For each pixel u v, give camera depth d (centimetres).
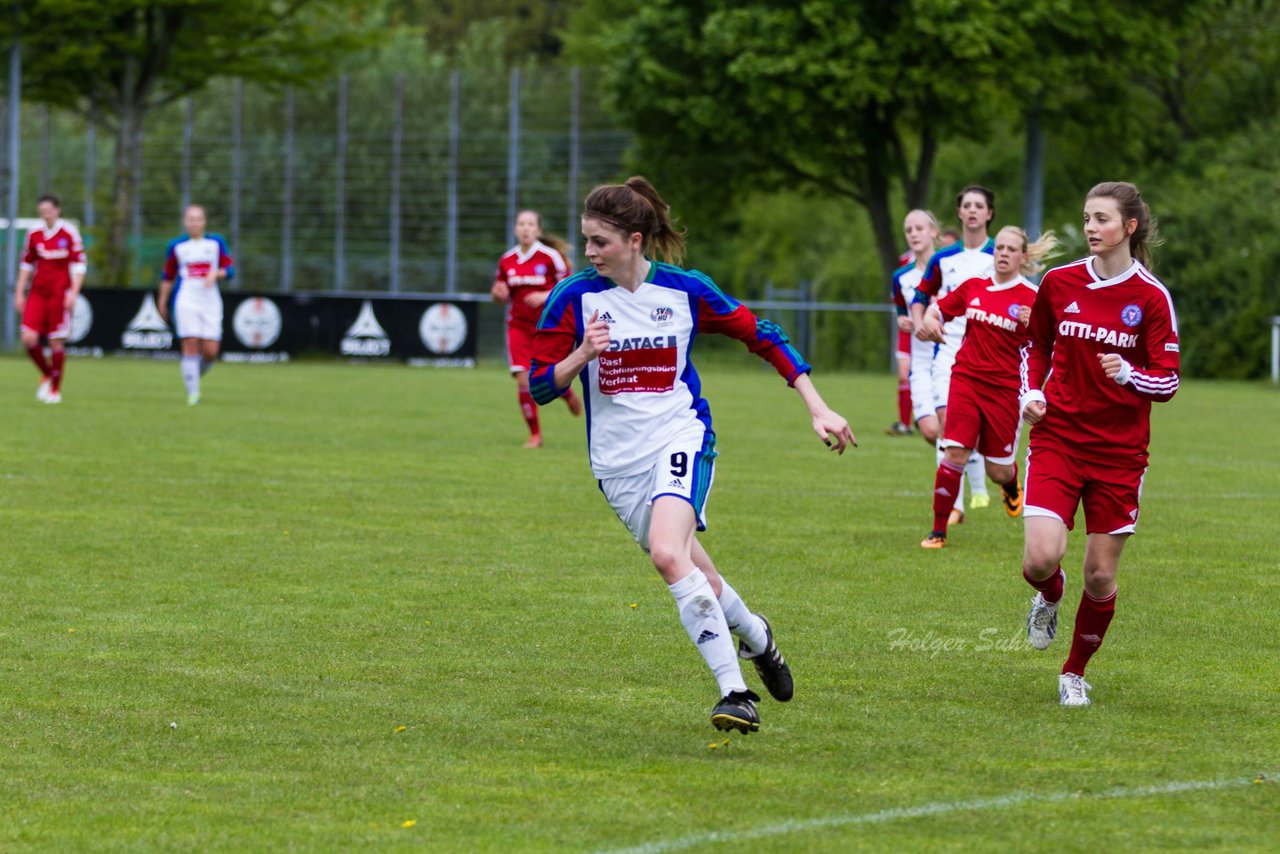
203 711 1730
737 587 2511
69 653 2000
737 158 11700
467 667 1948
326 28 16575
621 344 1708
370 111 13362
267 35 13375
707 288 1722
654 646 2072
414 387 7744
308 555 2753
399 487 3703
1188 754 1584
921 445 5047
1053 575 1870
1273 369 9775
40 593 2384
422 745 1606
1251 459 4712
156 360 10131
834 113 10838
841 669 1962
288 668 1933
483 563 2694
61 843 1311
